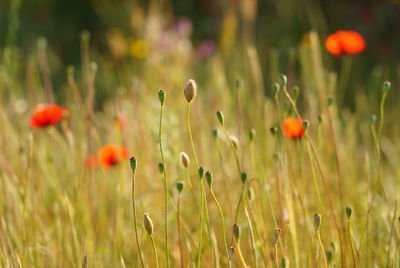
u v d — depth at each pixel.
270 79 3.46
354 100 3.49
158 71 2.27
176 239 1.60
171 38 3.00
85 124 1.77
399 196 1.65
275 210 1.60
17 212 1.62
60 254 1.58
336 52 2.05
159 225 1.62
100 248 1.60
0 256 1.50
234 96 2.17
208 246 1.55
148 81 2.28
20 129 1.98
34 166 1.72
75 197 1.64
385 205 1.66
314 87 2.04
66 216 1.60
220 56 2.74
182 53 2.64
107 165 1.72
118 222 1.60
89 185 1.71
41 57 1.88
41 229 1.59
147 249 1.58
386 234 1.57
